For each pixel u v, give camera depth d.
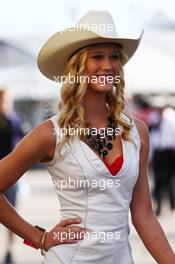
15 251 11.12
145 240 4.64
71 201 4.39
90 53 4.46
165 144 15.17
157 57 21.95
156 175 15.25
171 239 11.92
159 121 15.29
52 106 4.58
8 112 10.18
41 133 4.39
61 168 4.39
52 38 4.50
